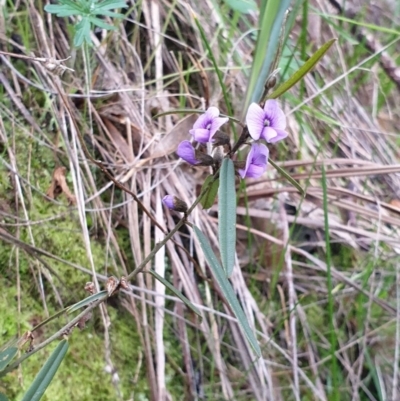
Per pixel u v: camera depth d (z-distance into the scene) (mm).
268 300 218
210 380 193
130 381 183
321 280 226
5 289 177
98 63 226
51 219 191
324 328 217
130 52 235
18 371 165
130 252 205
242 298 206
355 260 234
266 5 190
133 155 216
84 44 203
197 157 128
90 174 202
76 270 190
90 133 210
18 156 197
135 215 205
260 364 198
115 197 209
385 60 292
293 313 212
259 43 191
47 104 207
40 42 214
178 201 128
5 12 211
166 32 250
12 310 175
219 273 123
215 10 258
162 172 217
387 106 301
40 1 216
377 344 215
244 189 205
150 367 184
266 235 218
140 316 193
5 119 200
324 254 233
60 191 200
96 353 181
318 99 270
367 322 209
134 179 208
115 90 214
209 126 126
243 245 224
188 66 247
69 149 198
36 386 117
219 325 203
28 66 212
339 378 207
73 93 215
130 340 189
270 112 120
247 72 252
